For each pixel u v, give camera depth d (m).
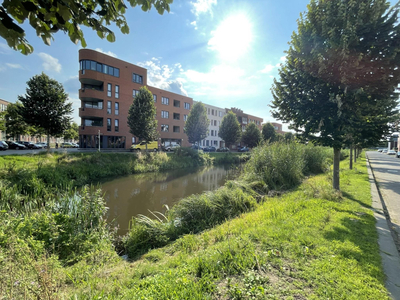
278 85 6.28
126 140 30.73
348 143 5.41
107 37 2.12
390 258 2.74
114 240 5.27
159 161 20.53
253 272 2.35
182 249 3.89
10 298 2.02
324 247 2.99
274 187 8.72
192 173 19.28
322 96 5.56
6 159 12.36
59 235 4.31
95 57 27.06
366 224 3.89
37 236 4.08
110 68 28.78
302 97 5.83
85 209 5.45
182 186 13.54
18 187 8.61
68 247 4.23
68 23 1.78
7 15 1.47
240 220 4.85
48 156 14.72
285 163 9.48
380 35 4.51
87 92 26.88
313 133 5.91
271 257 2.76
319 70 4.89
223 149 44.19
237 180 9.34
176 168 21.83
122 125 30.20
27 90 15.47
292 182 9.27
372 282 2.24
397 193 7.56
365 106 5.03
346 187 7.15
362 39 4.67
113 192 11.48
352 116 4.95
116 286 2.46
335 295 2.04
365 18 4.60
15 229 3.79
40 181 9.53
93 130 27.33
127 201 9.82
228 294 2.06
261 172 9.46
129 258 4.38
